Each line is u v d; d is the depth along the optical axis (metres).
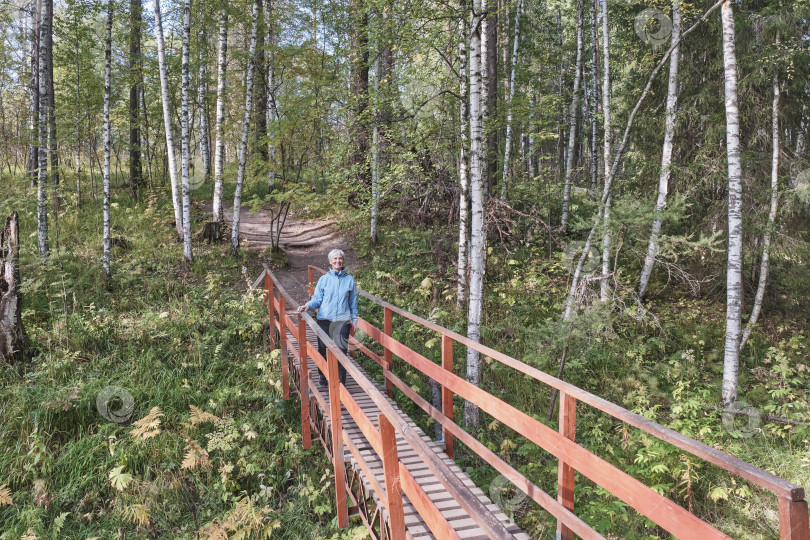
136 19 14.12
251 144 13.95
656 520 2.11
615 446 5.84
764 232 9.30
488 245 10.82
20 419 5.40
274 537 4.57
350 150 9.22
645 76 11.33
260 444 5.69
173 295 8.99
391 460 2.61
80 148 15.64
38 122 9.01
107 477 4.96
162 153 19.39
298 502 4.95
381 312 9.02
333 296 5.43
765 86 10.05
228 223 14.10
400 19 6.95
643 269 10.03
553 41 22.67
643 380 7.40
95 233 11.76
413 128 8.45
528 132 11.09
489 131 9.54
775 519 4.74
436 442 4.71
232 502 4.93
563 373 7.34
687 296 10.45
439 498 3.68
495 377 7.35
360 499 4.11
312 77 11.80
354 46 9.53
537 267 10.51
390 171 8.75
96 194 15.57
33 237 10.48
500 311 9.06
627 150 12.20
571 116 13.42
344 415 5.19
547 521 4.38
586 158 20.78
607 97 10.73
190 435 5.62
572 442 2.75
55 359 6.54
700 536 1.87
